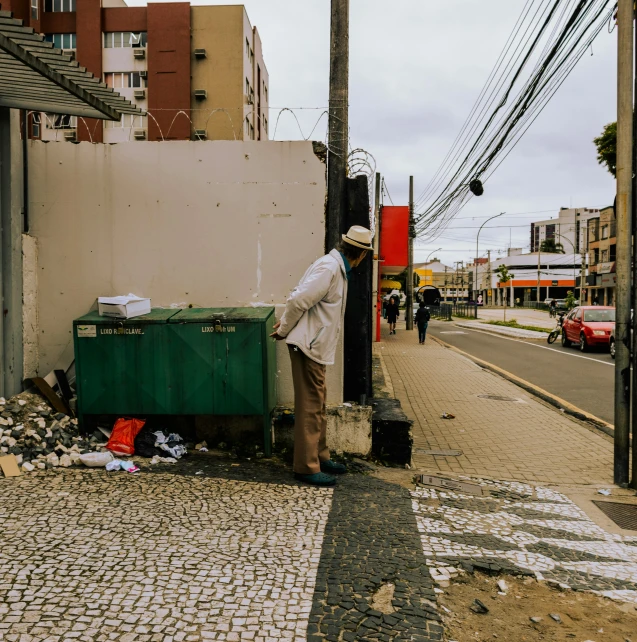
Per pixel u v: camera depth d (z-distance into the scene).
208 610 2.61
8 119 5.16
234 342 4.84
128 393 4.88
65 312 5.67
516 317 57.56
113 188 5.64
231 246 5.62
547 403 10.08
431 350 19.91
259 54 52.66
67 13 44.00
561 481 5.47
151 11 44.00
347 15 5.75
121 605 2.61
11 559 2.97
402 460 5.36
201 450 5.11
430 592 2.93
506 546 3.62
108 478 4.27
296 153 5.57
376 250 15.24
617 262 5.34
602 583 3.22
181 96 44.09
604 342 19.06
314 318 4.32
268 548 3.28
